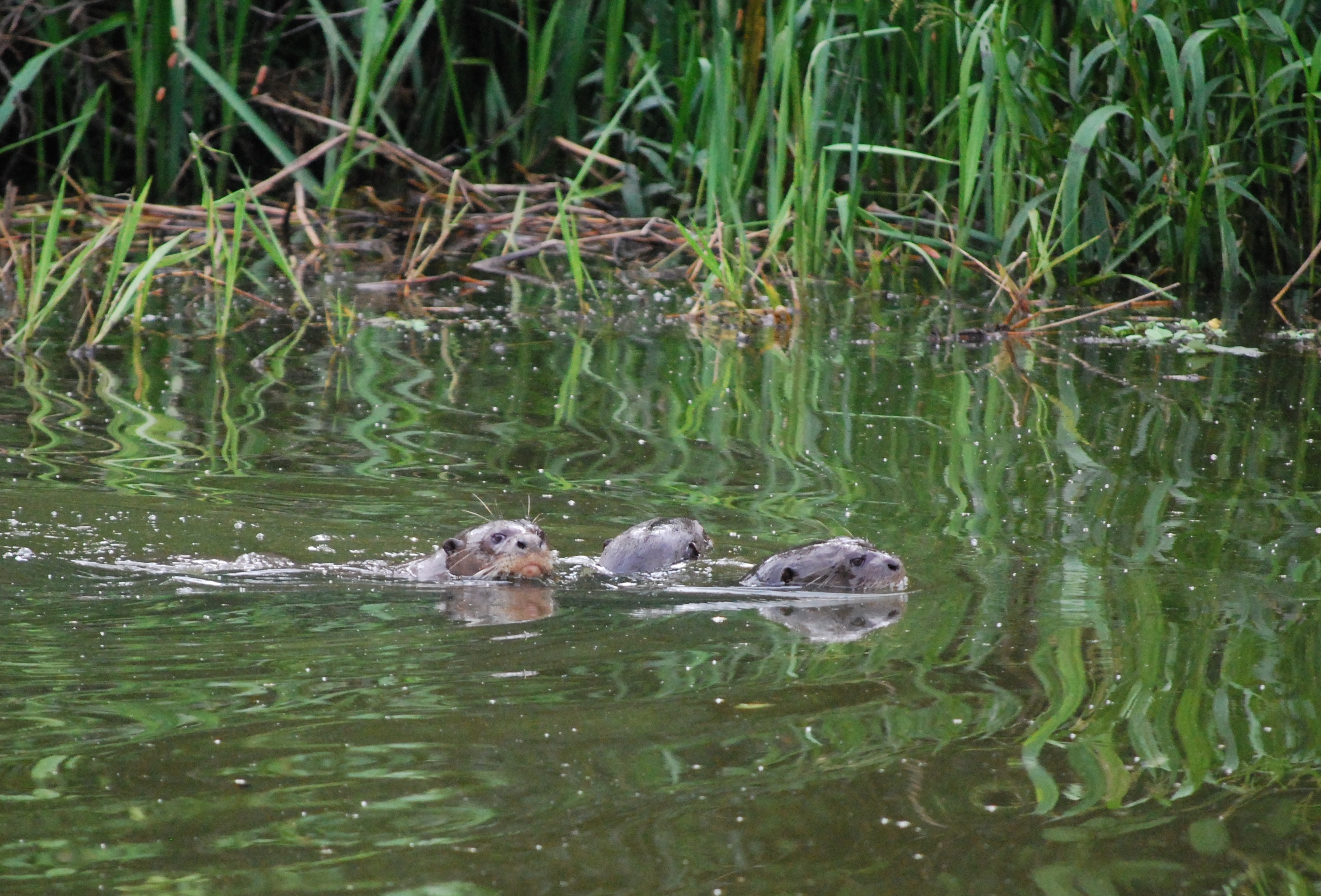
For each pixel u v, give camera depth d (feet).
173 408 43.16
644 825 18.01
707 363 51.16
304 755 19.85
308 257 68.03
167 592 27.96
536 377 48.42
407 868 16.92
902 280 67.00
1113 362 51.72
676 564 30.83
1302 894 16.85
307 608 27.14
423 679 22.99
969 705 22.21
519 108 82.38
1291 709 22.21
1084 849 17.71
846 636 25.67
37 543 30.78
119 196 74.64
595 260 71.92
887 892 16.65
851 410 44.75
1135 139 65.57
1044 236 66.54
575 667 23.71
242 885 16.52
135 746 20.08
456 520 33.99
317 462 38.04
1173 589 28.63
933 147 71.15
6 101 67.36
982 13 66.59
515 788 18.92
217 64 79.30
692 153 69.87
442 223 70.13
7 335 53.01
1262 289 64.39
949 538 32.42
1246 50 59.52
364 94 68.28
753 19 67.56
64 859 17.04
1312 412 44.24
